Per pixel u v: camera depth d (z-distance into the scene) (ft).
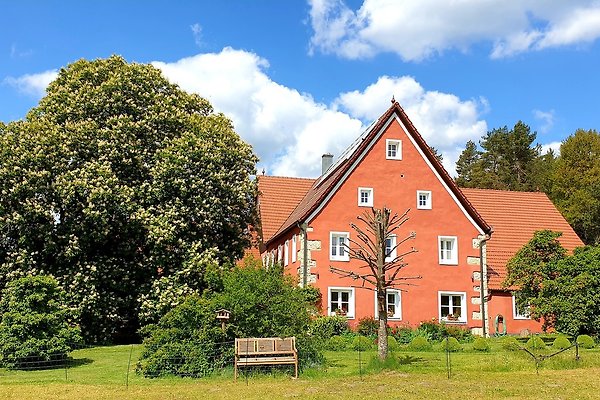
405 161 109.60
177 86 119.55
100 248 106.22
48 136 98.84
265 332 64.28
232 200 110.63
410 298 104.78
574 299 86.22
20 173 96.48
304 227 103.81
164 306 98.53
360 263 104.47
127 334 112.16
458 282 107.24
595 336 86.48
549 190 195.83
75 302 97.45
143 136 108.88
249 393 50.44
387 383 54.29
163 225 99.81
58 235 99.55
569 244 126.52
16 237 101.55
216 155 107.96
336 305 103.09
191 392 51.29
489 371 61.36
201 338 62.39
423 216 108.37
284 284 66.69
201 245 104.78
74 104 105.81
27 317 71.67
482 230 110.22
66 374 61.26
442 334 97.09
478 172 225.15
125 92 109.91
